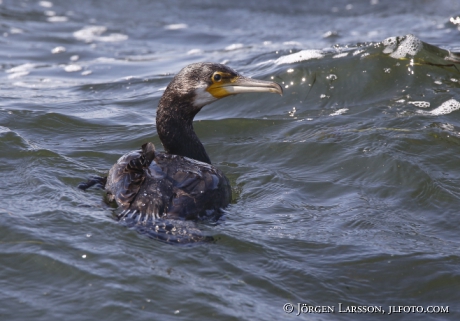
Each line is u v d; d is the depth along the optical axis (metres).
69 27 25.45
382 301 8.16
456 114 14.34
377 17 26.92
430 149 12.70
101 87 17.61
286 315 7.58
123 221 9.19
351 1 30.22
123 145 13.31
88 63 20.59
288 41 22.91
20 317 7.20
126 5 29.38
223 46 22.78
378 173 11.91
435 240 9.66
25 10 27.42
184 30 25.48
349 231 9.85
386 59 16.61
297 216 10.33
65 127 14.12
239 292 7.92
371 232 9.84
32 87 17.62
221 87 11.41
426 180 11.51
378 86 15.79
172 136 11.56
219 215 9.97
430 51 16.88
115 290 7.70
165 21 26.98
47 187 10.63
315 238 9.52
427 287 8.46
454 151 12.63
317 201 11.05
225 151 13.17
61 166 11.72
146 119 14.88
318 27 25.69
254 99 15.64
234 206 10.60
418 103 14.95
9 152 12.09
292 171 12.24
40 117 14.37
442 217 10.47
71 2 29.27
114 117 14.91
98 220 9.26
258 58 19.23
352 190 11.41
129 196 9.70
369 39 22.39
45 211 9.57
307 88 15.91
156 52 22.12
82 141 13.44
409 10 27.83
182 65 19.70
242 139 13.69
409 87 15.64
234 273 8.31
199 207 9.56
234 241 9.08
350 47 18.08
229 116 14.96
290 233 9.62
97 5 29.09
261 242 9.16
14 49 21.94
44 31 24.58
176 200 9.44
